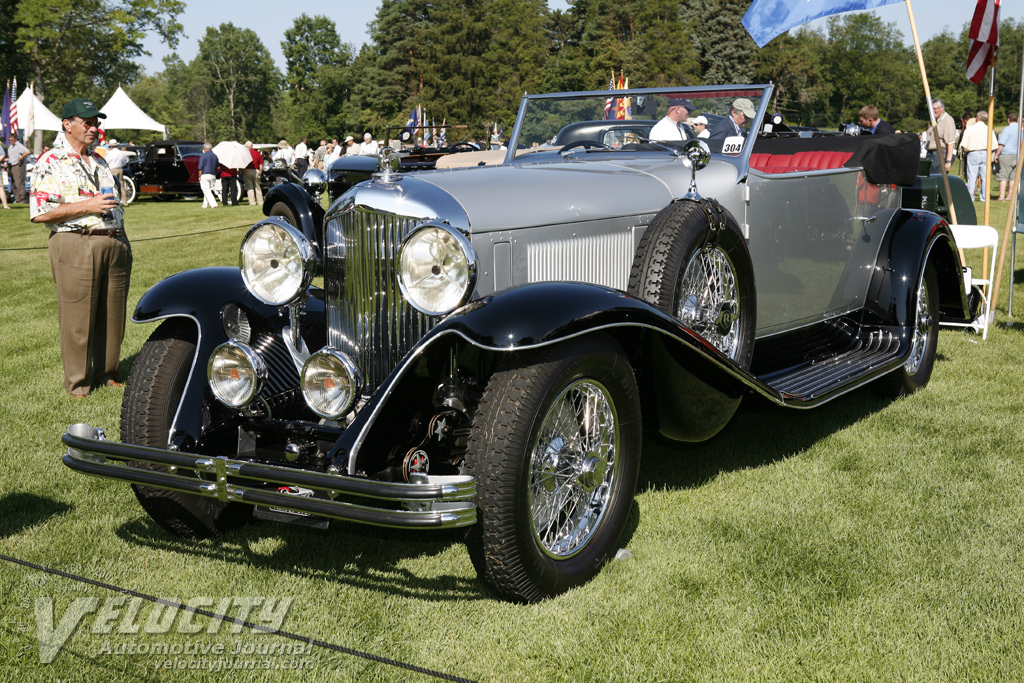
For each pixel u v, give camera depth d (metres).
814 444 4.32
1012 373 5.55
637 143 4.40
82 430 2.92
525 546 2.63
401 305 3.02
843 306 4.83
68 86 47.09
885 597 2.77
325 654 2.51
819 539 3.21
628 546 3.18
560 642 2.54
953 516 3.40
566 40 79.44
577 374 2.71
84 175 5.19
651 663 2.45
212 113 121.81
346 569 3.08
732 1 64.69
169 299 3.24
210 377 3.01
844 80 95.19
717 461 4.12
